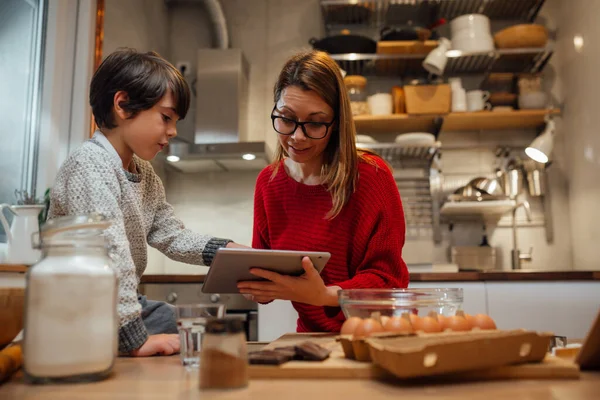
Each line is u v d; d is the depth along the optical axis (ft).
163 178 11.05
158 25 11.21
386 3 10.18
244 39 11.64
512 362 2.09
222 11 11.14
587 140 9.61
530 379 2.07
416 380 2.05
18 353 2.31
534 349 2.15
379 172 4.35
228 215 11.03
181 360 2.55
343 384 2.00
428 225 10.62
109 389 1.92
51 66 7.88
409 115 9.76
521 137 10.76
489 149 10.80
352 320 2.65
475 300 7.51
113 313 2.15
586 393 1.81
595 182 9.32
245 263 3.16
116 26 9.23
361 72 10.79
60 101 8.04
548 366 2.09
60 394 1.83
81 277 2.05
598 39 9.06
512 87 10.19
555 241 10.36
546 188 10.43
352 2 10.04
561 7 10.69
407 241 10.62
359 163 4.33
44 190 7.67
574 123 10.14
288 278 3.31
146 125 3.56
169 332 3.81
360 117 9.81
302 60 4.06
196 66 11.57
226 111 10.44
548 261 10.30
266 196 4.66
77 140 8.21
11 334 2.43
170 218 4.40
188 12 11.87
